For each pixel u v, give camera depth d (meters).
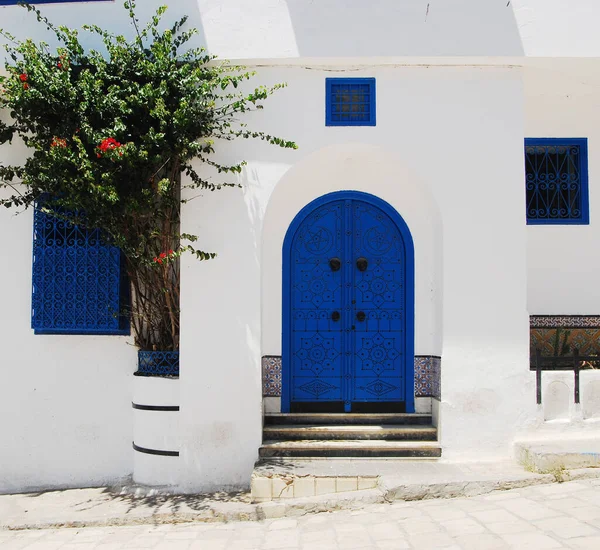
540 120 6.31
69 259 5.55
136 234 5.19
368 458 5.30
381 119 5.38
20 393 5.65
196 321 5.30
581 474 4.76
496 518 4.12
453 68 5.41
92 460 5.62
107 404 5.64
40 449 5.63
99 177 4.86
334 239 5.95
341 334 5.91
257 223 5.34
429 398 5.80
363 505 4.61
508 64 5.38
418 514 4.34
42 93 4.86
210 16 5.33
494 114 5.40
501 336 5.34
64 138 5.00
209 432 5.27
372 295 5.92
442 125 5.39
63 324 5.54
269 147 5.37
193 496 5.14
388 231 5.94
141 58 5.07
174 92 5.02
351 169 5.92
